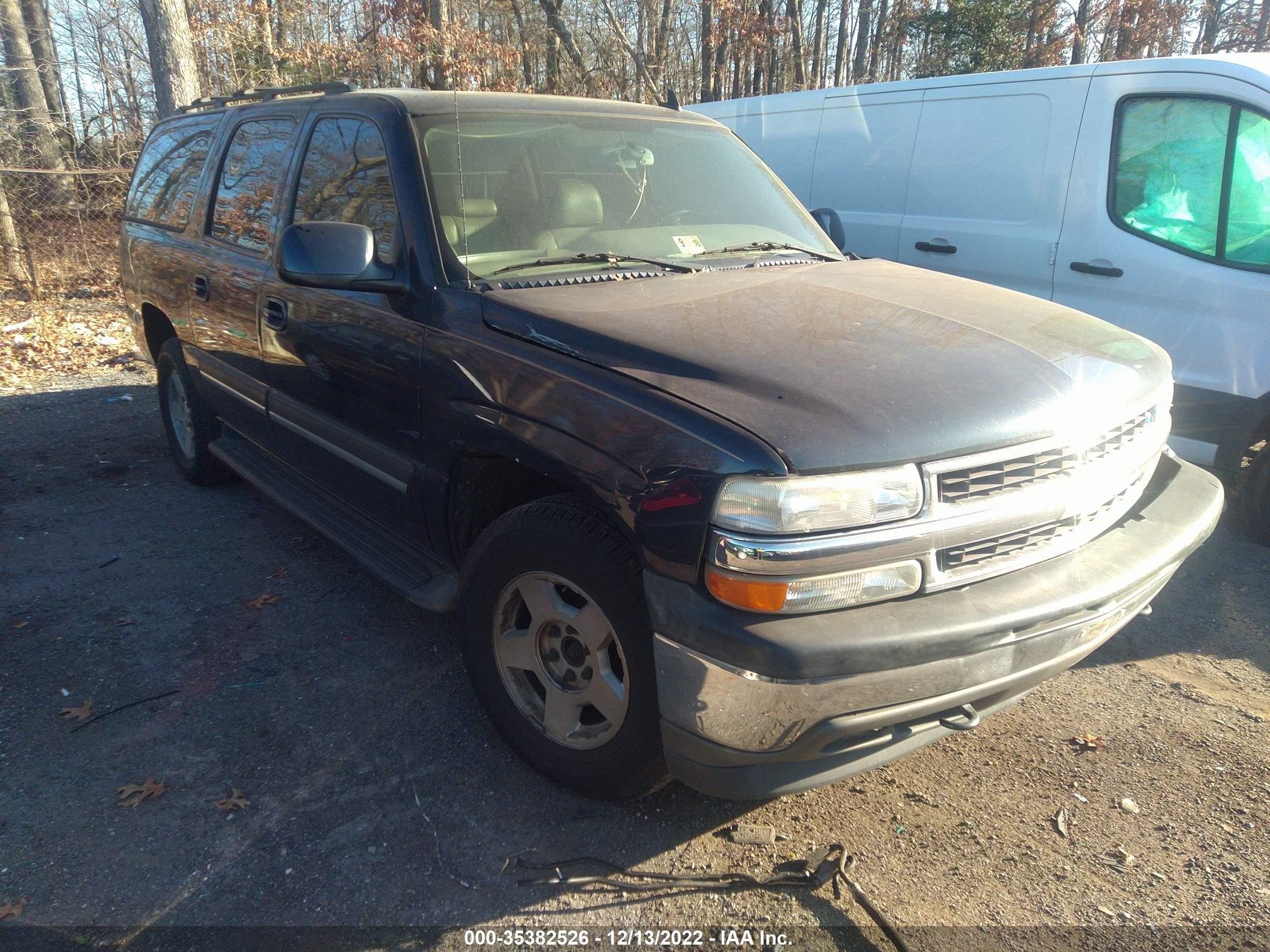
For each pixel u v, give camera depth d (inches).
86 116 551.5
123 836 101.7
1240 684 135.0
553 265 122.8
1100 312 200.7
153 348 211.9
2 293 430.6
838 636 81.4
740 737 85.7
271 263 151.2
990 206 220.4
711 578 83.5
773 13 812.0
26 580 161.8
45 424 255.1
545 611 103.2
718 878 97.0
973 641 85.9
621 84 786.8
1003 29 785.6
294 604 154.2
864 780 113.7
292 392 149.7
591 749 102.3
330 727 121.3
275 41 641.6
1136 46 951.6
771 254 139.9
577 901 93.9
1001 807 109.1
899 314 110.2
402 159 124.5
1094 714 127.7
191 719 122.9
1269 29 1015.6
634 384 93.4
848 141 252.8
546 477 113.4
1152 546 103.1
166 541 179.0
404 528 129.5
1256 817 107.3
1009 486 91.6
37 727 121.0
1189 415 186.5
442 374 112.8
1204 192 183.9
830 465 82.4
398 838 101.8
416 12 573.3
